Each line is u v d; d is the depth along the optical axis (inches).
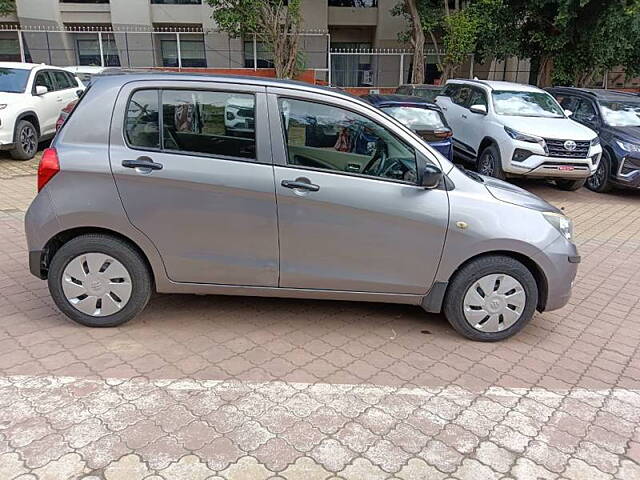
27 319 162.4
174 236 149.0
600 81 835.4
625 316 186.7
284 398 128.8
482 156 395.9
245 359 145.9
